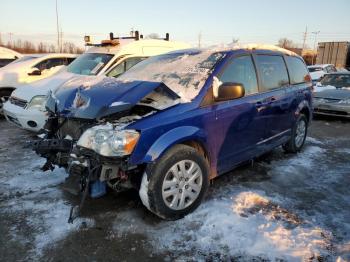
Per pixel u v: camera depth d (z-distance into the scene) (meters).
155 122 3.04
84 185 2.99
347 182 4.34
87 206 3.51
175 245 2.89
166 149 3.05
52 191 3.88
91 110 3.10
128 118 3.11
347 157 5.46
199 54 4.13
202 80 3.60
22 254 2.75
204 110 3.44
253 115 4.11
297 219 3.33
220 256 2.75
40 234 3.02
